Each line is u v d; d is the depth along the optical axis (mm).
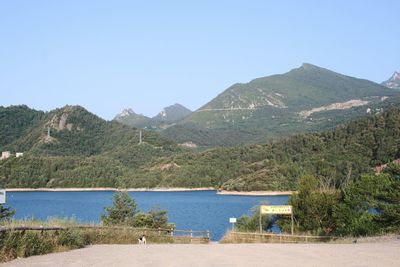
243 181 154250
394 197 28703
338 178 107312
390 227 27859
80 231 22781
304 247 19953
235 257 15922
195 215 88688
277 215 41312
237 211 97500
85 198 157125
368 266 12344
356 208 34062
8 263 14141
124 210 46344
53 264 13898
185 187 186250
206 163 194500
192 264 13922
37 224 19422
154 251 18859
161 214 45281
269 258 15266
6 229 15750
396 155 117250
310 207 37062
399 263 12789
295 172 140000
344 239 27578
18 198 158125
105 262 14539
